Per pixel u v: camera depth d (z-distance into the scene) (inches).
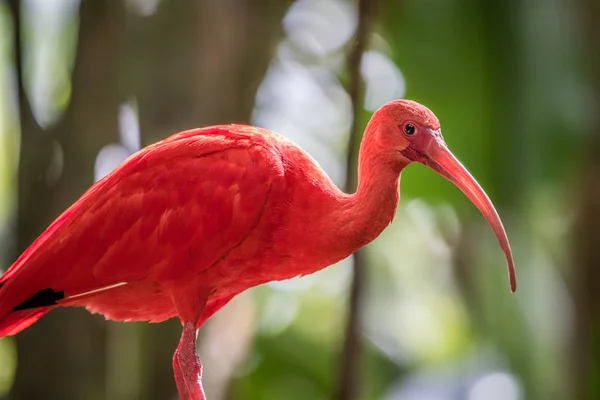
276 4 542.9
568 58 472.4
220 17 512.4
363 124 585.3
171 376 508.4
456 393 710.5
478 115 477.4
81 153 470.0
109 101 478.3
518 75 464.8
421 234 801.6
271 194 323.6
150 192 327.9
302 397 638.5
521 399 549.6
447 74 489.7
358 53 457.4
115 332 483.2
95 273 327.9
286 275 335.9
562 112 464.8
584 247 596.4
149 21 510.0
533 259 516.4
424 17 491.8
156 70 507.2
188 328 329.4
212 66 509.7
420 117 319.0
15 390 467.5
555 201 581.6
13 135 681.0
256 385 633.6
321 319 717.3
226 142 331.3
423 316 799.1
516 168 463.8
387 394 700.0
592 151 540.7
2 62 652.1
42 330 465.1
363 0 457.4
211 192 324.2
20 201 472.7
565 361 600.7
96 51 474.9
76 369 466.3
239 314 542.9
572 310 609.3
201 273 329.1
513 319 557.3
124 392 514.0
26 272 325.4
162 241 325.7
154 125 504.7
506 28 469.4
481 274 633.0
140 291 335.3
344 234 320.2
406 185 554.3
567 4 479.2
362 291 475.5
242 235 323.9
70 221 330.6
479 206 316.2
